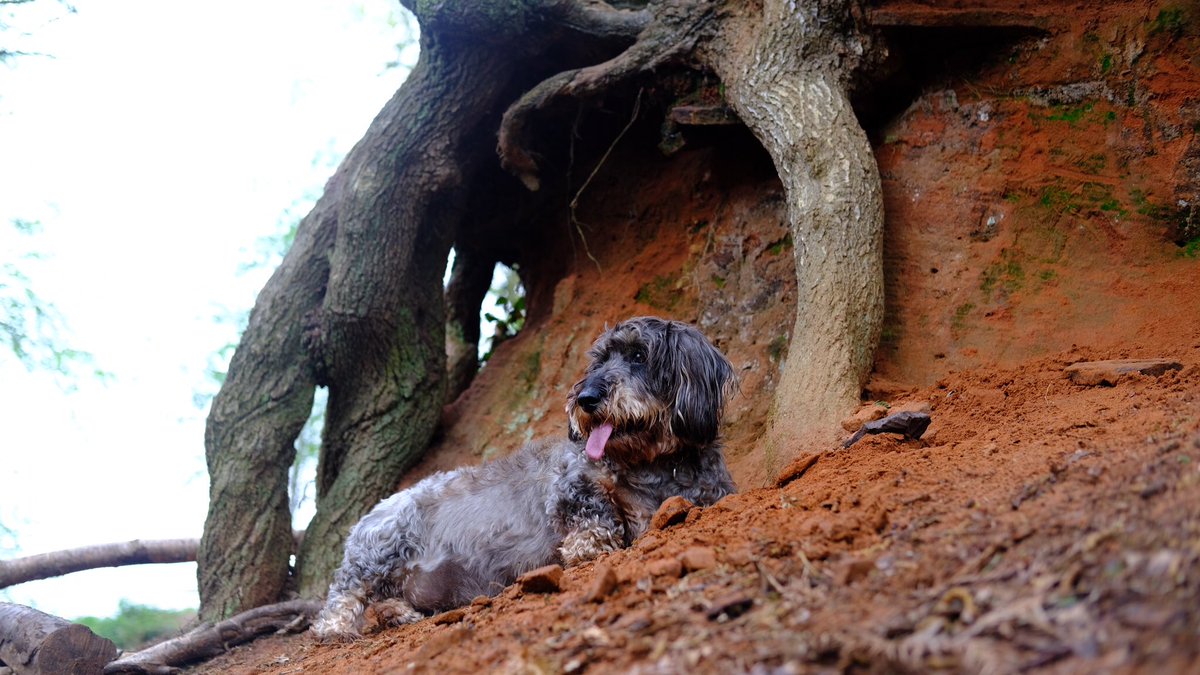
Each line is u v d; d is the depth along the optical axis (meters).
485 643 4.43
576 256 10.84
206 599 9.17
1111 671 2.55
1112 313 7.63
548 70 10.42
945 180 8.53
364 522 7.38
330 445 10.16
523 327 11.34
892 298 8.12
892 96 9.01
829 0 8.47
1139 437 4.87
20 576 9.49
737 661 3.22
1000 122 8.61
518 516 6.75
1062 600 3.00
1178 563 2.92
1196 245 7.91
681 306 9.70
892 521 4.50
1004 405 6.75
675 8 9.44
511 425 9.99
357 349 9.97
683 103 9.59
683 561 4.55
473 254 12.19
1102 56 8.53
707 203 10.06
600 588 4.48
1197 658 2.47
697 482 6.50
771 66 8.56
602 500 6.35
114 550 9.94
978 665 2.79
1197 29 8.34
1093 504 3.79
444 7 9.38
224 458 9.51
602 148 10.88
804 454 6.91
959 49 8.88
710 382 6.47
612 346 6.66
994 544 3.63
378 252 9.80
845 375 7.20
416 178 9.93
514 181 11.24
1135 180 8.21
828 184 7.85
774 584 3.93
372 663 5.30
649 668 3.37
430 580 6.95
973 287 8.01
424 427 10.16
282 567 9.42
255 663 7.51
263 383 9.74
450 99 9.92
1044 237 8.14
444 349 10.53
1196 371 6.25
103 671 7.30
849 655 3.01
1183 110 8.26
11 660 6.99
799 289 7.81
